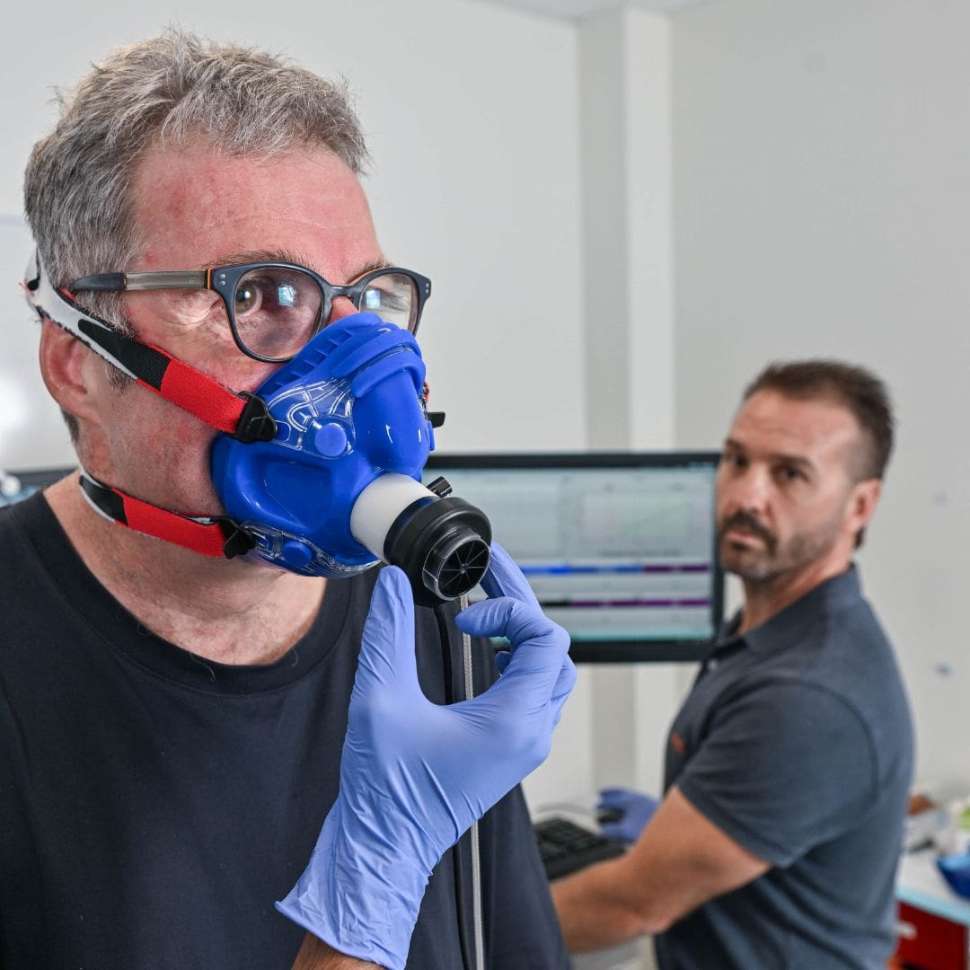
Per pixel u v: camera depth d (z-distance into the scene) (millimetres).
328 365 646
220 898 713
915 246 2082
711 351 2484
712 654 1615
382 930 656
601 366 2512
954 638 2090
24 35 1604
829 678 1368
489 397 2336
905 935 1918
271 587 762
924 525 2119
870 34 2104
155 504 696
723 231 2426
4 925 687
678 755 1558
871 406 1548
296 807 761
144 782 714
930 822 1967
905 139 2074
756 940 1432
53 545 757
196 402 645
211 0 1794
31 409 1637
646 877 1396
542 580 1829
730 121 2377
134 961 676
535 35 2352
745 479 1537
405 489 631
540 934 891
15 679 717
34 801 694
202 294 656
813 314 2271
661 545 1826
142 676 733
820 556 1530
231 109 653
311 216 669
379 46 2045
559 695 737
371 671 695
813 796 1326
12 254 1613
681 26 2441
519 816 910
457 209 2225
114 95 661
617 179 2418
